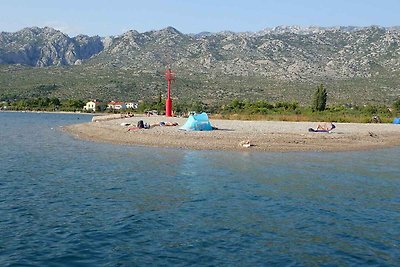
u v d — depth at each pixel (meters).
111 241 16.62
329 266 14.52
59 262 14.62
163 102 158.38
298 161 37.09
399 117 96.12
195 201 22.66
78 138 58.06
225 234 17.52
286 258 15.12
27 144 50.56
